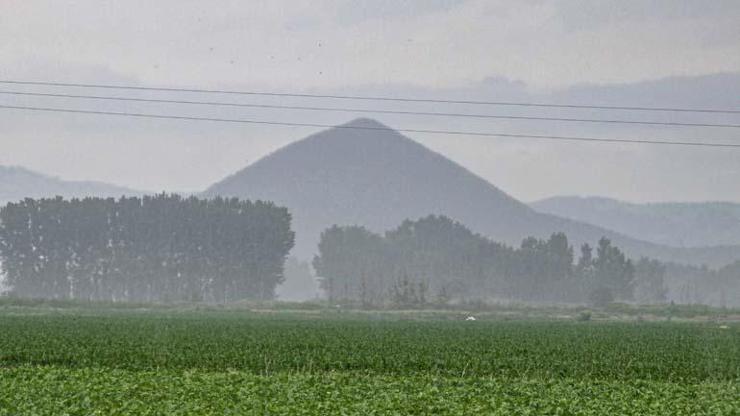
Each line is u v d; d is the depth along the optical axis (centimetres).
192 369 16675
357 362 18288
